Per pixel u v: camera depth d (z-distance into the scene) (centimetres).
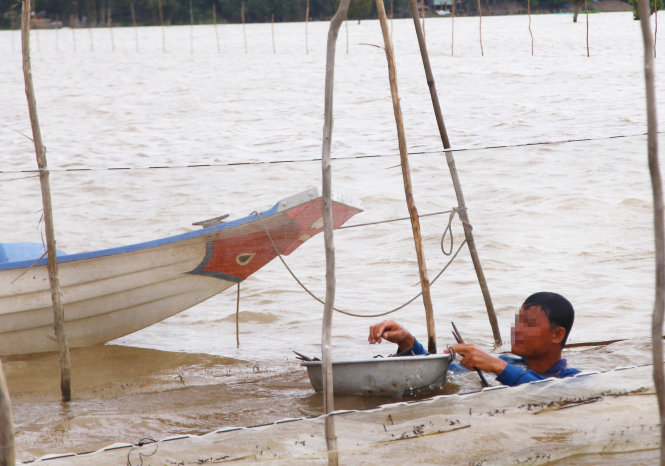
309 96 4319
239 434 531
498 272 1154
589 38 9000
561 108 3181
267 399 698
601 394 582
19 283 888
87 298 912
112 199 1274
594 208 1339
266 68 6644
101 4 16575
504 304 1033
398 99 785
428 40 9669
